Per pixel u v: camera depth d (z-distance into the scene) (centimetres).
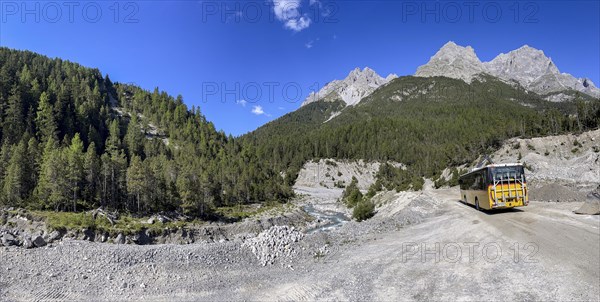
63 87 13900
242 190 9612
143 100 18738
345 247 3169
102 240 4831
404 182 11156
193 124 17150
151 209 6788
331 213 8938
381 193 8788
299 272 2653
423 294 1722
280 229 3478
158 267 2719
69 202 6166
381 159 17888
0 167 6806
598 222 2492
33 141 7506
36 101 12175
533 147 8912
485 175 3484
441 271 1955
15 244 3278
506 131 11306
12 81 12988
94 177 6931
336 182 16662
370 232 3741
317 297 1995
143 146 12988
